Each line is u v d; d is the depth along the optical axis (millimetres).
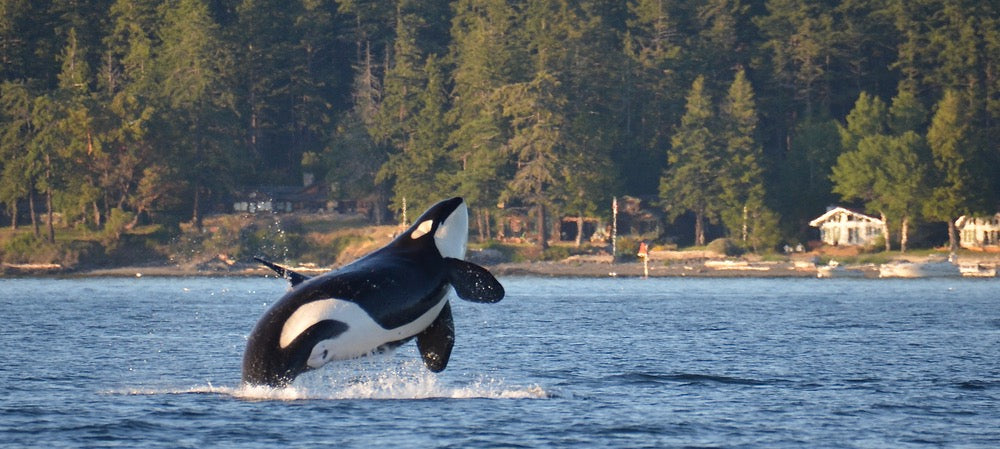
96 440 99375
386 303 101938
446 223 107250
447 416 110000
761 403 121375
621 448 98312
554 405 117625
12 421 107062
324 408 112875
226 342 195125
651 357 166750
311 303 100625
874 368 153625
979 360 165375
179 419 107438
